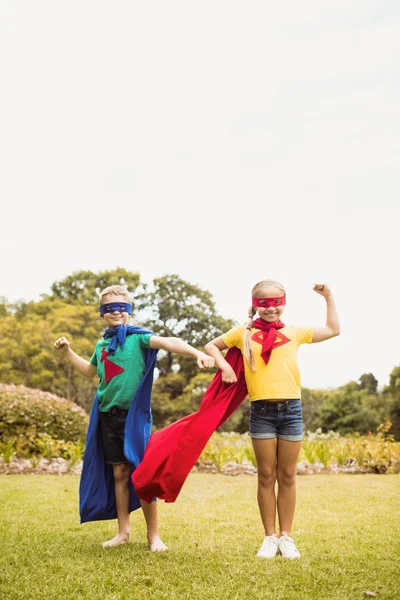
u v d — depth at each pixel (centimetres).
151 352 412
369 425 2414
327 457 945
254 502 607
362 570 344
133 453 392
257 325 400
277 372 388
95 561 360
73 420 1048
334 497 638
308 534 446
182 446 378
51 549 390
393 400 2425
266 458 388
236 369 411
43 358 2752
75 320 2889
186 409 2870
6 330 2870
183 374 3095
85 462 419
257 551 391
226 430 2697
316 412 2656
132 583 319
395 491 689
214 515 529
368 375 2736
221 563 358
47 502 577
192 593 303
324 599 292
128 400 404
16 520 485
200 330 3403
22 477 789
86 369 442
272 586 314
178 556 375
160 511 550
